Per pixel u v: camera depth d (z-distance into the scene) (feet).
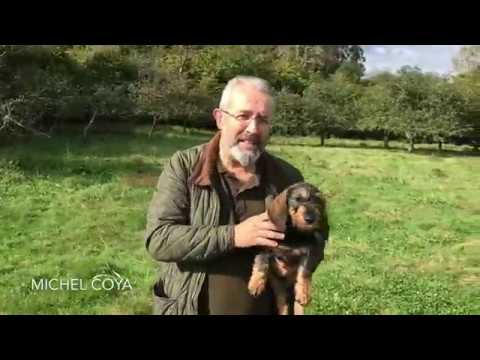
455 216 59.72
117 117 108.37
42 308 29.45
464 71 122.83
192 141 100.83
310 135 124.36
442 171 85.71
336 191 69.87
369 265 41.55
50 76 102.01
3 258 39.58
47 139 90.17
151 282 34.27
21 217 50.67
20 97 89.81
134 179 66.90
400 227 54.60
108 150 84.99
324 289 34.65
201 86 118.83
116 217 51.29
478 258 43.62
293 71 139.13
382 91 122.21
